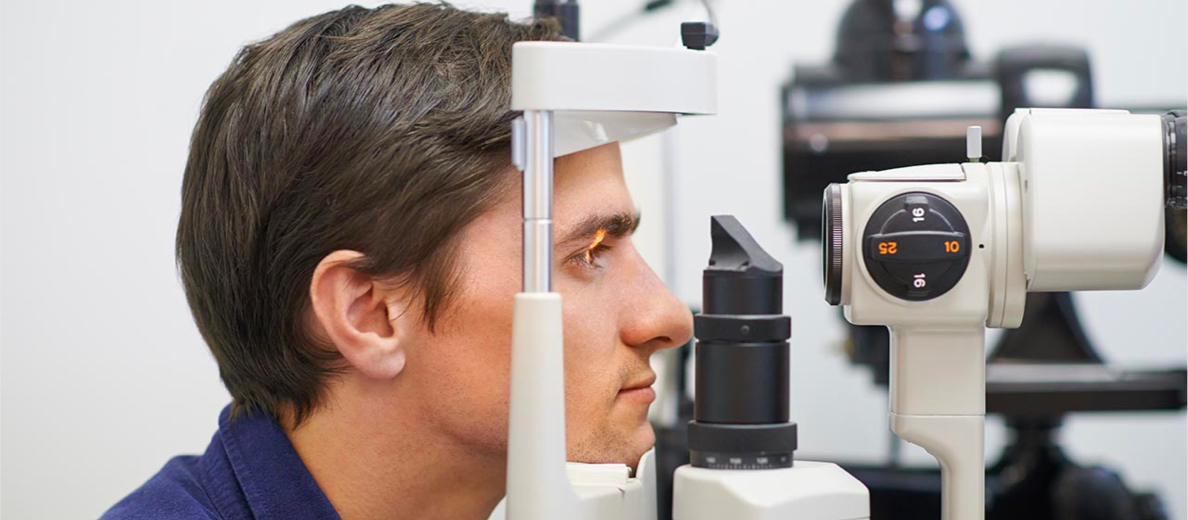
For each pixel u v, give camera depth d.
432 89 0.75
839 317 1.64
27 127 1.92
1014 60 1.43
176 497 0.79
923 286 0.67
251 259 0.78
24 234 1.92
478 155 0.74
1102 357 1.49
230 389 0.83
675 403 1.40
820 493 0.60
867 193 0.68
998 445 2.04
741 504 0.59
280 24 1.94
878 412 2.17
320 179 0.75
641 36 2.05
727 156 2.16
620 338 0.77
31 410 1.93
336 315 0.74
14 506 1.93
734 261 0.64
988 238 0.68
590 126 0.67
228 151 0.79
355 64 0.76
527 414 0.59
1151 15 2.15
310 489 0.78
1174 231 0.88
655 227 1.82
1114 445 2.23
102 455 1.94
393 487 0.79
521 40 0.79
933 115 1.43
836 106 1.44
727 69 2.16
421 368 0.75
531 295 0.59
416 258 0.73
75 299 1.93
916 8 1.46
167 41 1.93
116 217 1.93
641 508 0.69
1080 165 0.66
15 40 1.91
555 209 0.74
